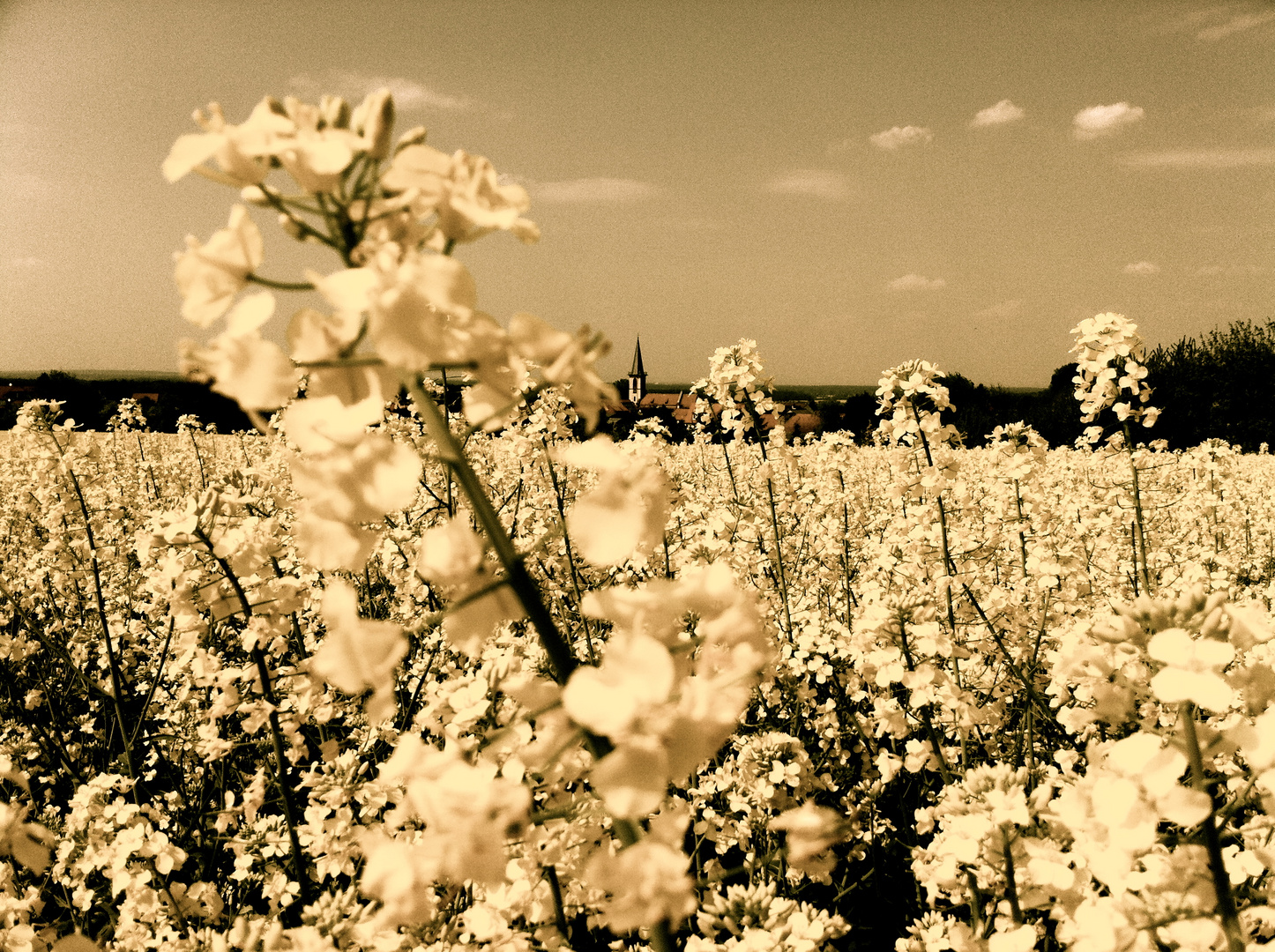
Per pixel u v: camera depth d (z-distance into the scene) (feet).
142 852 9.40
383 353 2.64
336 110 3.25
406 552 17.20
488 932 6.31
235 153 2.95
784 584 18.51
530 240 3.05
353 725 13.39
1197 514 26.25
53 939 8.82
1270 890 5.75
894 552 20.54
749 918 6.42
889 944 11.06
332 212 3.15
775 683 14.14
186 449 40.93
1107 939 4.66
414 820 8.68
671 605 3.27
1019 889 6.12
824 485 26.89
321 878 9.14
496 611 3.40
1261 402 91.76
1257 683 4.78
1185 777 5.66
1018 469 18.44
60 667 21.22
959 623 14.78
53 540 22.02
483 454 27.25
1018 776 6.72
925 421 15.46
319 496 2.96
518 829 3.73
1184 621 4.82
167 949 7.89
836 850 11.09
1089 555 21.29
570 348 2.78
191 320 2.98
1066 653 5.26
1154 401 99.25
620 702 2.80
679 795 11.08
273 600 9.45
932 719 11.58
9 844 4.48
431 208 3.10
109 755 17.03
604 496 3.01
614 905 2.80
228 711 9.34
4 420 49.44
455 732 7.13
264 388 2.91
